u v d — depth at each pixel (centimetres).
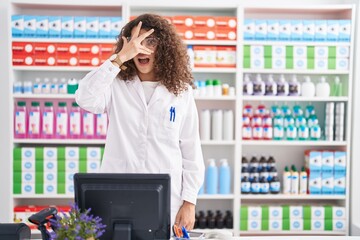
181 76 209
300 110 380
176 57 207
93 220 144
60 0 359
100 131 362
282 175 399
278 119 377
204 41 363
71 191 361
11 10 357
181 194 211
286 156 400
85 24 361
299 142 370
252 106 397
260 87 370
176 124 209
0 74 361
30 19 358
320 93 376
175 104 209
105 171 208
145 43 197
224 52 366
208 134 372
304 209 375
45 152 359
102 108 204
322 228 377
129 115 205
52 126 362
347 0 391
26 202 388
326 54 371
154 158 207
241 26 363
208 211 381
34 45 359
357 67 372
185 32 363
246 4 363
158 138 207
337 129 377
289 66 370
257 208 371
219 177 378
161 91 207
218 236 192
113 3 361
